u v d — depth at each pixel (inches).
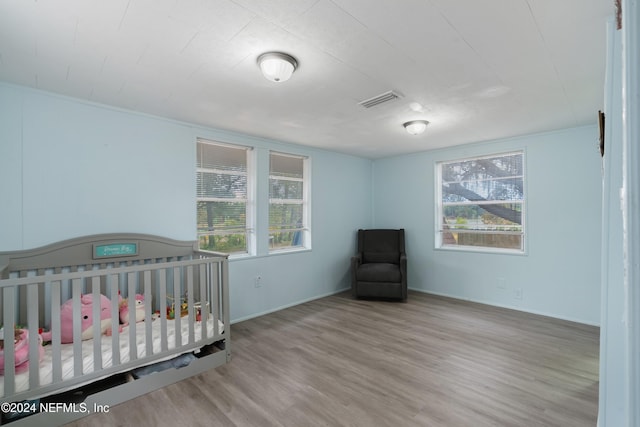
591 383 88.7
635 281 19.0
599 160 133.8
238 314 144.6
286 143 166.6
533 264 151.8
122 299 103.6
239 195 149.4
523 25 64.4
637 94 18.8
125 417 75.9
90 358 81.7
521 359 103.6
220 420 74.4
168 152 123.5
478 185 173.2
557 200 144.9
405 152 194.2
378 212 217.5
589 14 60.7
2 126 90.2
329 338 122.6
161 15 60.6
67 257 98.8
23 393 69.3
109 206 109.1
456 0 56.9
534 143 150.9
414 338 121.9
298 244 177.6
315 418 74.6
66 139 100.6
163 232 121.7
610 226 53.0
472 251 172.9
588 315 136.9
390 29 65.7
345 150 188.2
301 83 91.6
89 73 84.8
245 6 58.2
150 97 101.6
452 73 85.8
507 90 97.6
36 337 71.4
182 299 124.2
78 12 59.2
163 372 89.0
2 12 58.8
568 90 97.6
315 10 59.4
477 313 151.9
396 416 75.0
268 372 96.5
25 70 83.0
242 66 81.3
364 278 175.2
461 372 95.3
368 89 96.0
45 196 96.9
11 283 68.3
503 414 75.4
